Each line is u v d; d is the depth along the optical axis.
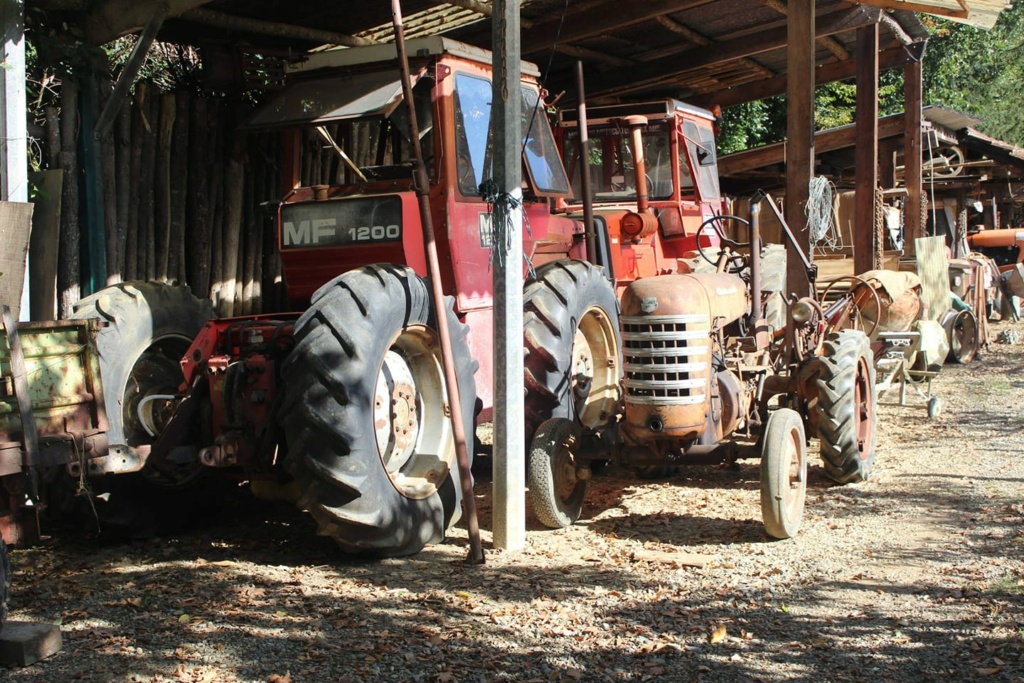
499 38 5.04
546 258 6.79
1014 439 7.77
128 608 4.39
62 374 4.48
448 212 5.54
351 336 4.63
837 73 13.86
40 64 6.30
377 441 4.88
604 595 4.51
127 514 5.29
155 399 5.55
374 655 3.85
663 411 5.29
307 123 5.67
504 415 5.17
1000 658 3.74
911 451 7.42
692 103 14.73
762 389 6.21
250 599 4.49
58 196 6.12
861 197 11.15
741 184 18.38
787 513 5.25
